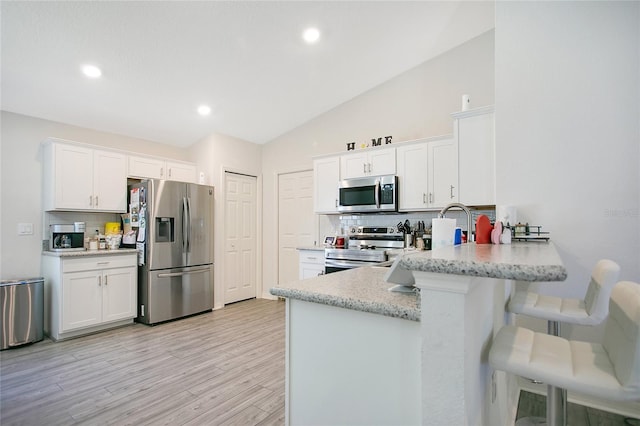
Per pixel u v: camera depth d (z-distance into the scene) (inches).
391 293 42.8
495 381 54.9
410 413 37.3
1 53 100.0
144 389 86.3
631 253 77.4
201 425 70.9
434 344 32.9
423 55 140.3
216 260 172.7
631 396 33.2
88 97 128.3
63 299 123.0
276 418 73.6
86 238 144.2
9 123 128.0
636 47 78.5
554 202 84.4
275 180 194.5
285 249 190.9
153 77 122.4
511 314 76.8
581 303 64.3
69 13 90.1
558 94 85.0
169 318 148.2
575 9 83.8
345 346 42.3
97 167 141.0
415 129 147.9
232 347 116.6
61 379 91.7
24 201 130.6
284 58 125.3
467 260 30.3
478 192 109.6
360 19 111.3
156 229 145.9
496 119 91.0
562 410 47.3
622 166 78.8
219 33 106.7
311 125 180.4
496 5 91.8
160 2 91.4
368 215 161.6
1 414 74.9
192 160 184.2
